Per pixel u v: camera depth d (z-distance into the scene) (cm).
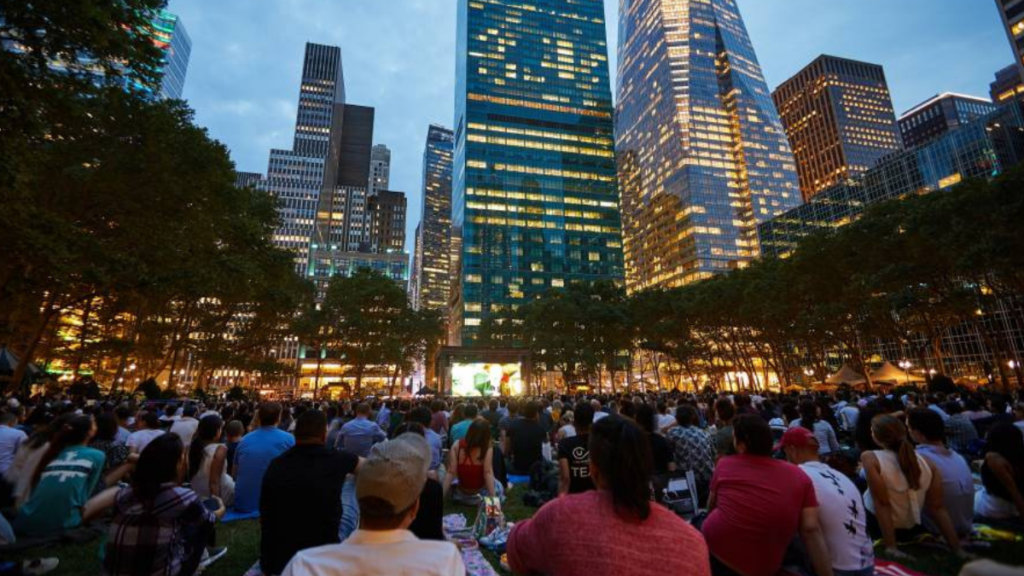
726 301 4744
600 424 252
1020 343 5672
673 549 215
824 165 15812
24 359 2081
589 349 5441
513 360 4884
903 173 8381
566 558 220
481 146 12212
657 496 607
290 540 416
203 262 2594
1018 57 7238
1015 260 2489
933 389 2111
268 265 3316
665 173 14950
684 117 14525
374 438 933
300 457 448
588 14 14238
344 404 1792
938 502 550
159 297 2709
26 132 1078
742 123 14512
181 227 2348
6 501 664
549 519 239
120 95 1292
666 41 15662
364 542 218
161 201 2134
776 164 14462
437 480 506
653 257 15312
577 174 12631
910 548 559
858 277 3419
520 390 4822
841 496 428
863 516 431
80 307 2798
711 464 737
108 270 1942
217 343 3975
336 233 17162
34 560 540
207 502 702
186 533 403
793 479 373
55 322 2939
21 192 1295
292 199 13662
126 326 3572
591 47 13925
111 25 1095
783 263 4188
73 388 2431
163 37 11506
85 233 1811
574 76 13488
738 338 5569
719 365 7100
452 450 806
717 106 14888
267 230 3544
